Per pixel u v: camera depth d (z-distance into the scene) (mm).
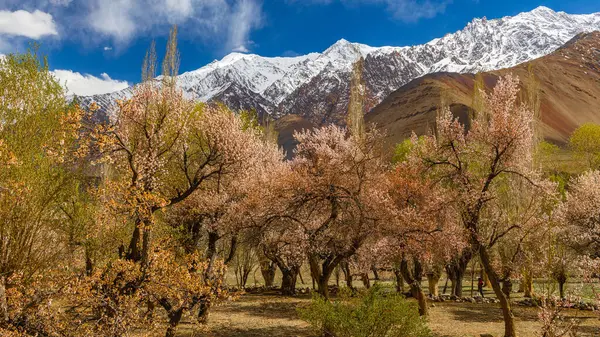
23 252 14188
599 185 34281
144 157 16609
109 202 14891
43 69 16812
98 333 11945
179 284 13664
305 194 22500
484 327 22859
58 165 17516
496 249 31641
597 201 32875
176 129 19344
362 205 21828
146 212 14781
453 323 23938
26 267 14336
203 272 15969
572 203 34312
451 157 22375
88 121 14641
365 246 24531
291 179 22766
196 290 14375
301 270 47438
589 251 33375
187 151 23922
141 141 17641
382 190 23938
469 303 31406
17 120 15508
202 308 20703
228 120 23297
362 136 25438
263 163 31641
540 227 23609
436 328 22562
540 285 35406
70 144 14891
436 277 34219
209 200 23203
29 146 15469
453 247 23188
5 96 15453
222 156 22266
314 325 17031
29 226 14453
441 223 23453
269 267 42000
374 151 24344
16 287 11906
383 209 22812
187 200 23562
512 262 26250
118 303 12594
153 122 18047
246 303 30328
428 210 23172
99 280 12469
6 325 11141
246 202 22969
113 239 20250
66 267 13156
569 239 31906
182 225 22578
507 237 25344
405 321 15352
